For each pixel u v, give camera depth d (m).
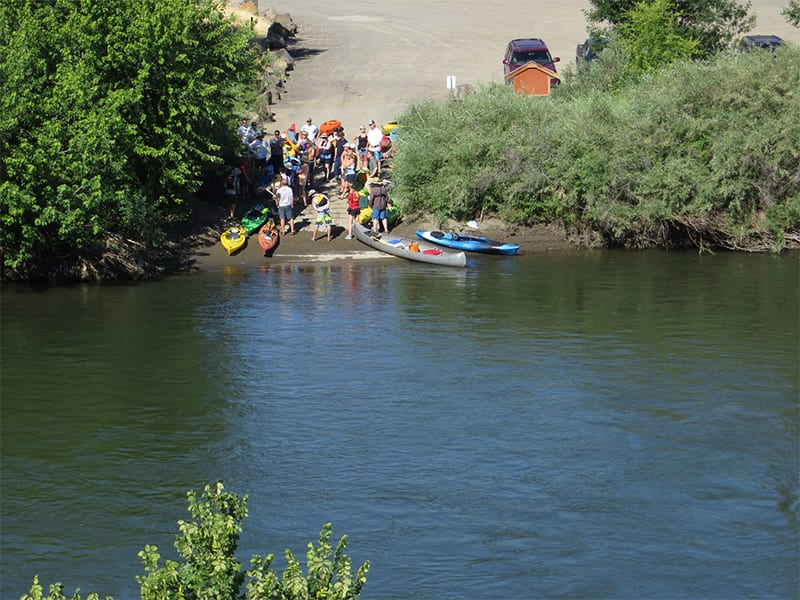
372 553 39.47
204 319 71.38
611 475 46.25
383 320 71.31
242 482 45.69
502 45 165.50
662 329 69.00
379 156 102.25
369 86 138.75
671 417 53.12
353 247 93.06
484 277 84.38
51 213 75.06
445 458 48.19
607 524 41.69
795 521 41.88
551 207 96.19
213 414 53.66
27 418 52.84
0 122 76.31
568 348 64.81
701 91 93.94
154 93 86.69
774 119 91.81
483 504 43.47
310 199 100.06
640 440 50.19
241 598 24.19
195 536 23.92
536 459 48.03
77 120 80.62
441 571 38.16
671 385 57.91
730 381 58.62
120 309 73.81
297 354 63.59
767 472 46.50
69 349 64.12
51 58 84.50
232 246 90.00
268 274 85.06
